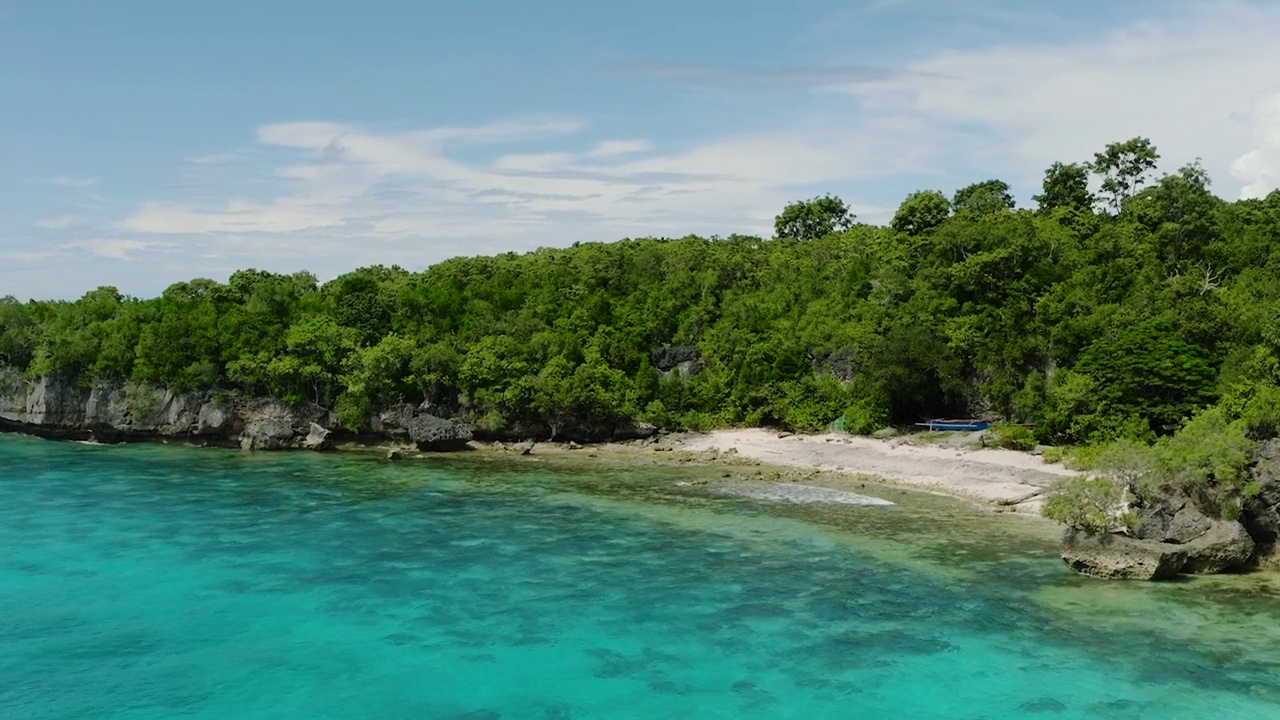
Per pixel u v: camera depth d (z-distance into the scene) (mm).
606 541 60438
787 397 104062
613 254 131875
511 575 53188
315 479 83125
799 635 43844
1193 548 50781
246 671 40438
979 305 101375
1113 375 81625
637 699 37625
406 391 105938
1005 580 51312
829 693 37844
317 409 104688
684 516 67312
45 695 38219
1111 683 38188
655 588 50688
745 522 65312
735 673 39844
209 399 103375
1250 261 104000
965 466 80062
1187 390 78000
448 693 38312
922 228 128875
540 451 99438
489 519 66875
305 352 105375
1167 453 52688
